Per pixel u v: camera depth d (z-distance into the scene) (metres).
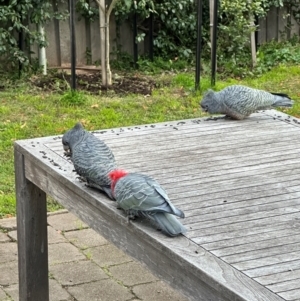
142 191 1.75
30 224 2.51
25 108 4.87
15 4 5.57
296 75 5.88
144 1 5.82
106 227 1.96
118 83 5.60
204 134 2.55
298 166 2.24
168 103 5.03
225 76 5.92
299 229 1.78
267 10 6.58
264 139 2.50
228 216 1.85
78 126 2.06
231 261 1.62
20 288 2.62
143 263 1.81
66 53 6.18
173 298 2.80
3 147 4.22
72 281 2.90
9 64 5.86
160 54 6.50
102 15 5.35
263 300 1.46
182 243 1.70
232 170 2.20
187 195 1.99
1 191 3.69
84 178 2.02
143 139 2.49
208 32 6.40
